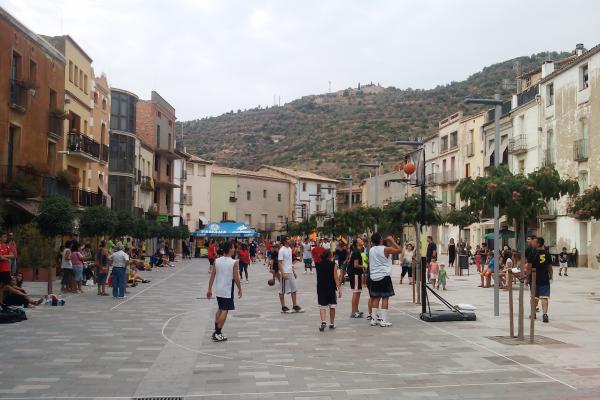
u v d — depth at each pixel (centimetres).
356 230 3541
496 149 1630
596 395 764
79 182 3656
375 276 1391
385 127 12762
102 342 1184
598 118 3872
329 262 1342
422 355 1034
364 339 1206
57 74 3297
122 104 4991
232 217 8581
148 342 1185
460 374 890
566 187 1342
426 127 12081
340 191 10100
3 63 2652
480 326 1365
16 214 2766
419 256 1898
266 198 9125
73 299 2039
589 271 3659
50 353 1069
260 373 909
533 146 4706
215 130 16050
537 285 1426
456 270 3350
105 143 4469
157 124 6381
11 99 2720
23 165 2809
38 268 2686
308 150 12962
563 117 4288
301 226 6381
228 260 1218
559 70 4300
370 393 788
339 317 1562
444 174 6588
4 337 1241
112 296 2141
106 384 844
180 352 1079
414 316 1549
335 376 886
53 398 770
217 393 794
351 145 12438
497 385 821
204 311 1717
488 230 5550
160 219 6138
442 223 2105
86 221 2645
